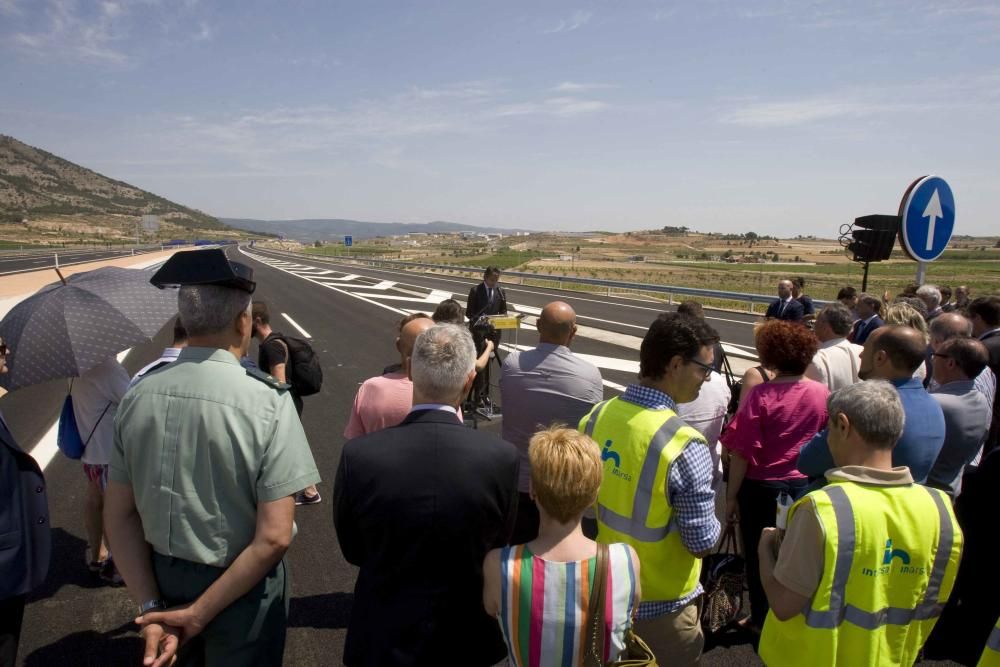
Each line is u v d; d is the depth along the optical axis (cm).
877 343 292
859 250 666
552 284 3009
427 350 198
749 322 1612
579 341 1244
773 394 305
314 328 1425
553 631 173
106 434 351
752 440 305
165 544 189
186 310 195
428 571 184
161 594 196
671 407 232
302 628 328
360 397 306
